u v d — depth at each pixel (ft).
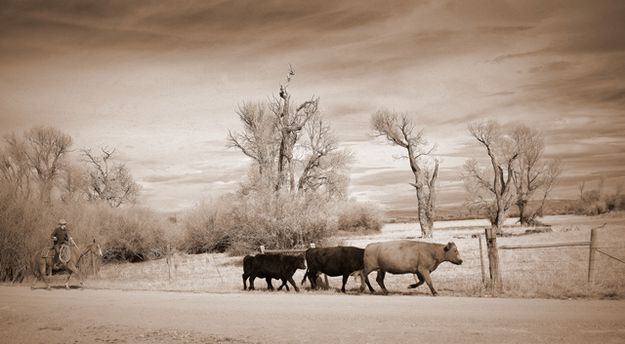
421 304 47.19
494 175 171.83
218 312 47.85
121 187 207.82
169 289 67.56
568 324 36.70
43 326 44.50
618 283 52.13
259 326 41.14
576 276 57.57
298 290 61.05
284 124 145.07
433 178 174.91
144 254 134.00
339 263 58.95
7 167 146.00
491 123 175.52
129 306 53.36
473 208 179.73
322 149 144.87
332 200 123.75
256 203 112.98
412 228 242.37
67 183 171.42
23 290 69.97
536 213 190.29
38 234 88.74
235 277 79.92
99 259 93.20
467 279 62.44
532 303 45.50
